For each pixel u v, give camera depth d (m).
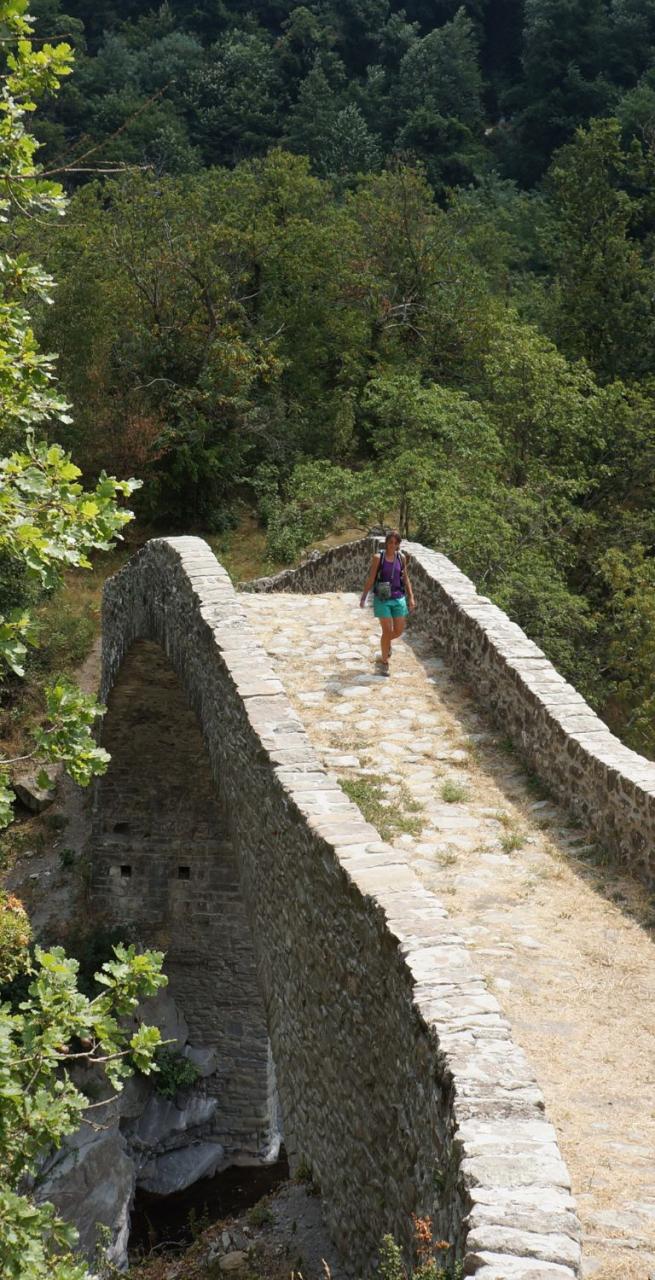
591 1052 7.54
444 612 15.01
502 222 70.50
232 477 44.28
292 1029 10.32
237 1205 22.16
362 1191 8.34
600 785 10.41
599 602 33.91
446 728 12.95
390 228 51.06
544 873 9.97
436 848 10.39
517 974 8.39
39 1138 7.02
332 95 88.25
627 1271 5.68
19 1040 7.80
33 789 27.95
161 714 21.45
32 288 8.27
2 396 7.93
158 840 23.81
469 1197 5.28
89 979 22.73
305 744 10.77
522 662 12.62
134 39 91.94
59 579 7.54
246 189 51.53
